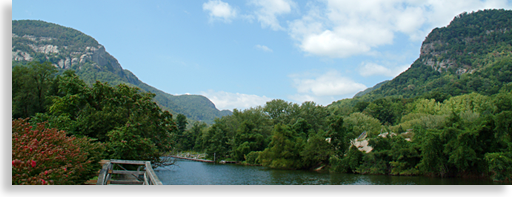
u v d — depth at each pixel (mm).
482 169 42031
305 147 61125
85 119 28750
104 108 31734
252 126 89812
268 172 56438
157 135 39812
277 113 109812
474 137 43031
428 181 41375
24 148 9266
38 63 60156
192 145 119000
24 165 8703
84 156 13523
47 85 59781
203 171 54688
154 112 39094
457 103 134375
